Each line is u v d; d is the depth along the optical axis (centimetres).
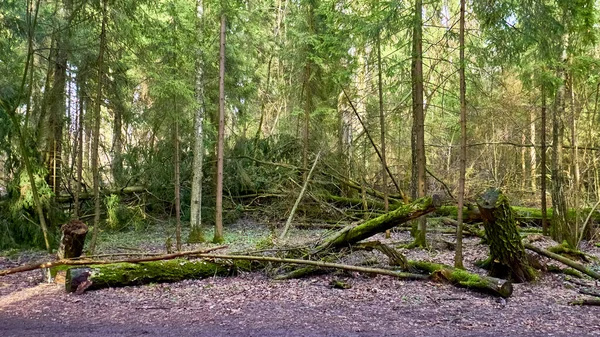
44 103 1008
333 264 721
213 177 1455
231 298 618
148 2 894
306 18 1352
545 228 1162
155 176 1390
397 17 813
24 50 1170
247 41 1341
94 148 891
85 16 880
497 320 511
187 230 1353
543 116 1149
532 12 691
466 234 1155
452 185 1673
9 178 1084
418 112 926
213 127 1295
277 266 782
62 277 721
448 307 565
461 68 717
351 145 1596
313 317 525
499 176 1856
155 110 998
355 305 577
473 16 747
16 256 966
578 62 922
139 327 491
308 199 1427
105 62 930
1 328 490
